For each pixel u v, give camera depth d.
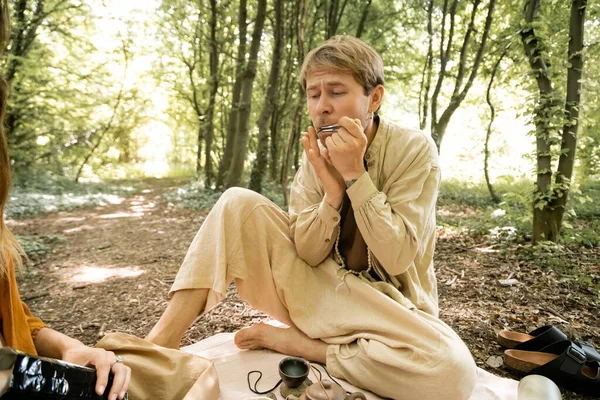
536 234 4.59
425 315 1.61
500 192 10.37
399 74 11.75
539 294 3.12
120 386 1.02
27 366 0.74
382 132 1.71
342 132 1.48
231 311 3.02
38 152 14.16
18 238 6.23
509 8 6.94
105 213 9.98
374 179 1.69
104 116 17.23
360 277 1.72
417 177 1.62
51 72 12.92
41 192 12.20
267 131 8.93
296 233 1.73
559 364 1.78
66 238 6.88
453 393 1.40
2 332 1.06
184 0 11.95
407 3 10.34
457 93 8.62
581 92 4.51
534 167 4.73
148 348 1.33
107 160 19.94
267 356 1.83
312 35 10.17
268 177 14.77
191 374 1.32
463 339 2.38
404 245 1.53
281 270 1.76
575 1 4.34
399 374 1.45
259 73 14.03
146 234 7.07
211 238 1.69
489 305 2.93
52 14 12.11
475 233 5.48
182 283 1.63
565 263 3.85
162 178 21.64
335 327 1.67
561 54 4.85
